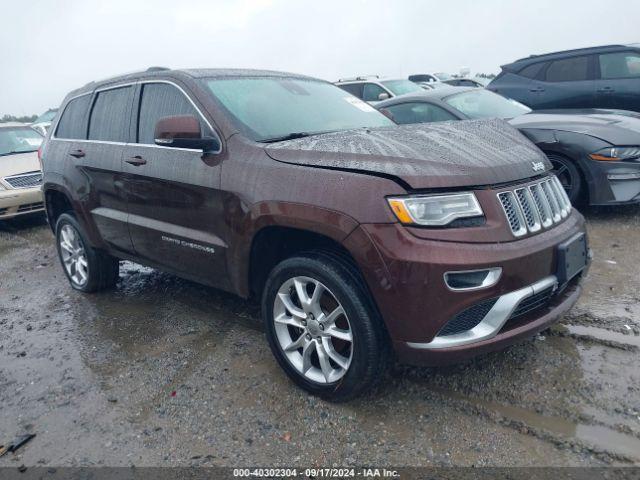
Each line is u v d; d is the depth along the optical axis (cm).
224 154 318
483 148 287
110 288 500
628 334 335
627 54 779
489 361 316
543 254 261
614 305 375
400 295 242
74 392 323
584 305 379
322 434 265
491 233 248
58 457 264
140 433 277
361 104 423
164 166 355
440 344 246
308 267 274
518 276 250
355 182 255
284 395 300
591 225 563
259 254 313
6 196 771
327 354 281
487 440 251
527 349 325
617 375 292
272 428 272
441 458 243
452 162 259
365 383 268
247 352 353
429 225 242
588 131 552
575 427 254
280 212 278
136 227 393
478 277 242
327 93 414
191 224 347
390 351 269
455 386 295
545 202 283
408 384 300
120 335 397
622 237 518
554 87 834
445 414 272
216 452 258
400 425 267
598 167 543
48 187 484
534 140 578
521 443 247
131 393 316
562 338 336
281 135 331
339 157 271
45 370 354
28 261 642
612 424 254
